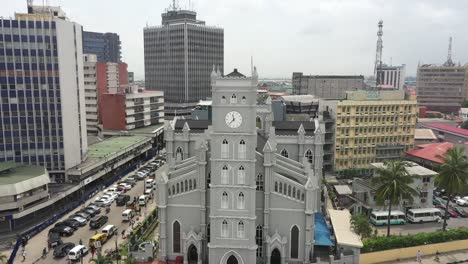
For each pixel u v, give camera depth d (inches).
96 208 4072.3
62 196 4128.9
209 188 2945.4
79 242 3316.9
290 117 5118.1
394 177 3255.4
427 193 4003.4
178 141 3695.9
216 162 2723.9
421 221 3865.7
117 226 3745.1
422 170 4099.4
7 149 4439.0
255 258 2807.6
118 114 6993.1
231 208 2765.7
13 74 4375.0
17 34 4352.9
